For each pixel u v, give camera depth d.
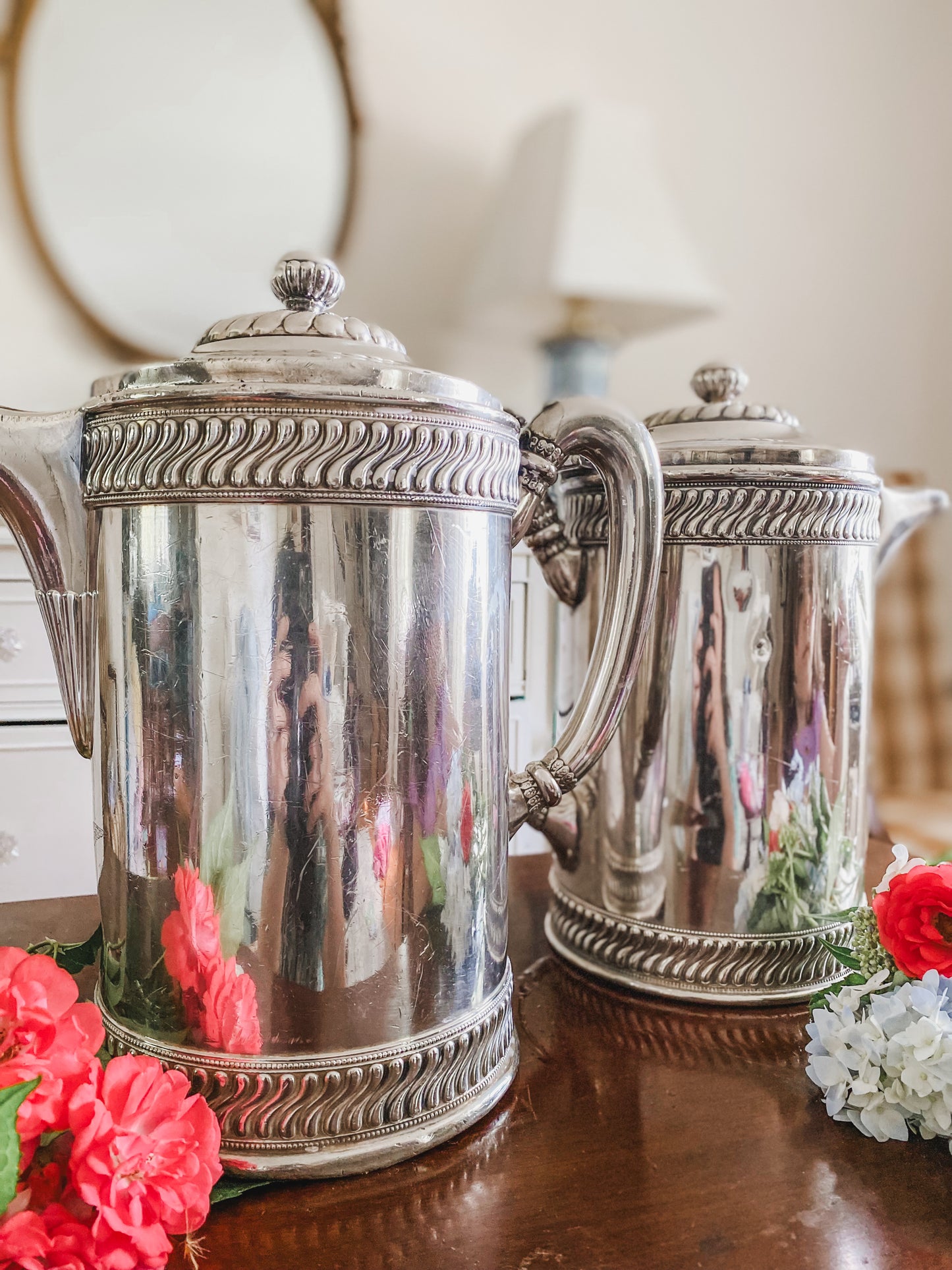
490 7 1.10
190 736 0.30
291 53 0.99
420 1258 0.27
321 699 0.30
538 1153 0.32
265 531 0.29
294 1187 0.30
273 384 0.28
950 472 1.51
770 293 1.33
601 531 0.44
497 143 1.12
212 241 0.98
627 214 1.02
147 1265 0.24
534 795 0.39
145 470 0.29
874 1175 0.31
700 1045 0.40
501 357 1.13
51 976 0.28
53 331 0.92
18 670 0.75
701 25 1.23
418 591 0.31
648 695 0.44
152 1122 0.27
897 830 1.18
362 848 0.31
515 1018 0.42
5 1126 0.23
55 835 0.78
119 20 0.92
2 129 0.88
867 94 1.37
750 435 0.43
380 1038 0.32
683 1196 0.30
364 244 1.06
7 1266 0.22
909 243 1.43
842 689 0.44
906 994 0.34
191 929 0.31
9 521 0.33
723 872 0.43
